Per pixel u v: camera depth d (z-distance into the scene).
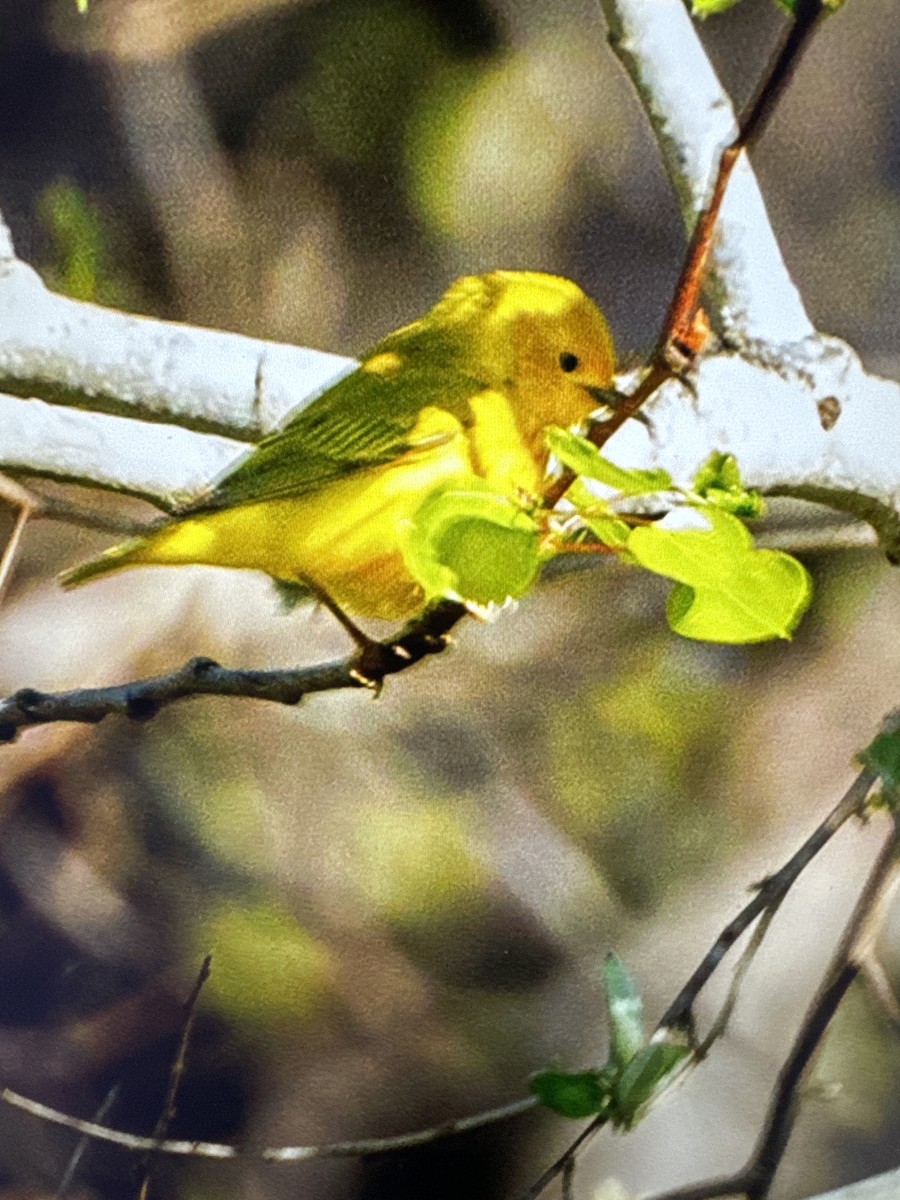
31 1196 4.68
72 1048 4.70
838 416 4.56
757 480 4.55
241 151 4.74
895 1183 4.48
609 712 4.74
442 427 4.52
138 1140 4.55
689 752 4.73
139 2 4.73
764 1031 4.68
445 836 4.74
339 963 4.72
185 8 4.73
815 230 4.71
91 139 4.73
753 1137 4.67
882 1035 4.65
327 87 4.74
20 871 4.72
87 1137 4.59
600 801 4.73
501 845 4.73
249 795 4.74
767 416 4.55
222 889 4.73
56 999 4.71
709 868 4.72
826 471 4.56
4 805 4.73
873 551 4.73
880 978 4.51
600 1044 4.71
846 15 4.71
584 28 4.73
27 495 4.56
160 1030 4.71
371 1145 4.51
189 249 4.73
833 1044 4.66
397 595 4.52
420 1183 4.69
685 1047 4.48
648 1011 4.70
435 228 4.73
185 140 4.73
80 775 4.74
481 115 4.73
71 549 4.72
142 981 4.72
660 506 4.51
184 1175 4.69
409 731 4.75
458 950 4.73
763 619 4.42
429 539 4.42
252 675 4.51
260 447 4.52
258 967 4.72
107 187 4.73
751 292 4.56
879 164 4.71
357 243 4.73
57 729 4.74
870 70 4.71
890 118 4.71
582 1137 4.48
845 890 4.70
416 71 4.74
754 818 4.72
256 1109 4.71
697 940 4.71
